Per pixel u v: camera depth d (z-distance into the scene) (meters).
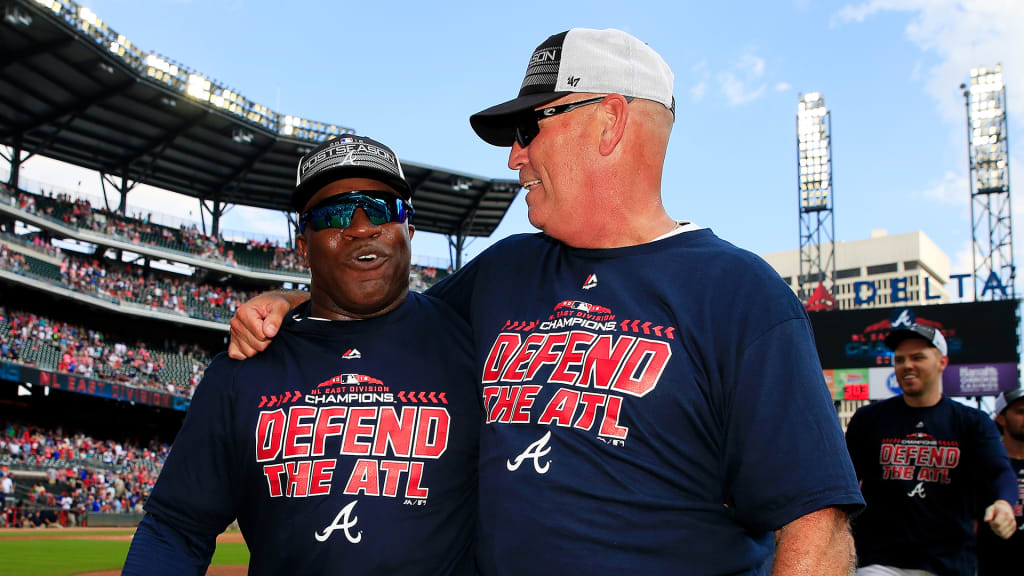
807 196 36.25
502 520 1.90
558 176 2.12
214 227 37.09
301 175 2.60
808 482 1.62
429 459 2.37
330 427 2.37
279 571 2.35
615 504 1.78
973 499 4.67
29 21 22.92
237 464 2.51
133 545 2.46
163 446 31.67
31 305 29.97
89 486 25.06
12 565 12.05
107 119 29.91
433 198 38.97
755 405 1.71
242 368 2.55
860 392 23.56
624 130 2.07
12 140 29.50
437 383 2.47
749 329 1.78
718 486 1.84
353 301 2.47
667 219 2.18
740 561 1.83
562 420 1.87
